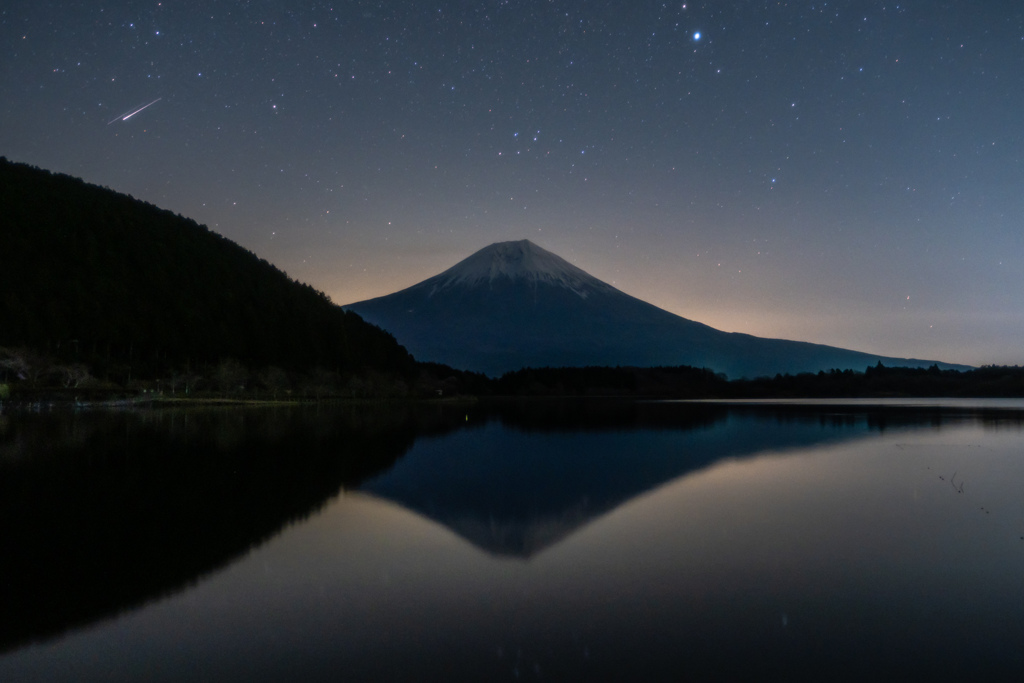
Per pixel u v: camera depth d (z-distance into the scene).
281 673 7.44
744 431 45.69
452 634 8.59
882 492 19.86
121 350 98.56
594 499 18.72
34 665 7.66
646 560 12.17
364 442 35.16
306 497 18.31
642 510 17.08
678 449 33.16
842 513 16.62
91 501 17.38
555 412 78.00
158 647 8.14
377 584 10.70
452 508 17.17
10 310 88.81
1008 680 7.31
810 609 9.53
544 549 12.98
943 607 9.61
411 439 37.97
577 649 8.12
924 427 48.94
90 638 8.41
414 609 9.52
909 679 7.35
